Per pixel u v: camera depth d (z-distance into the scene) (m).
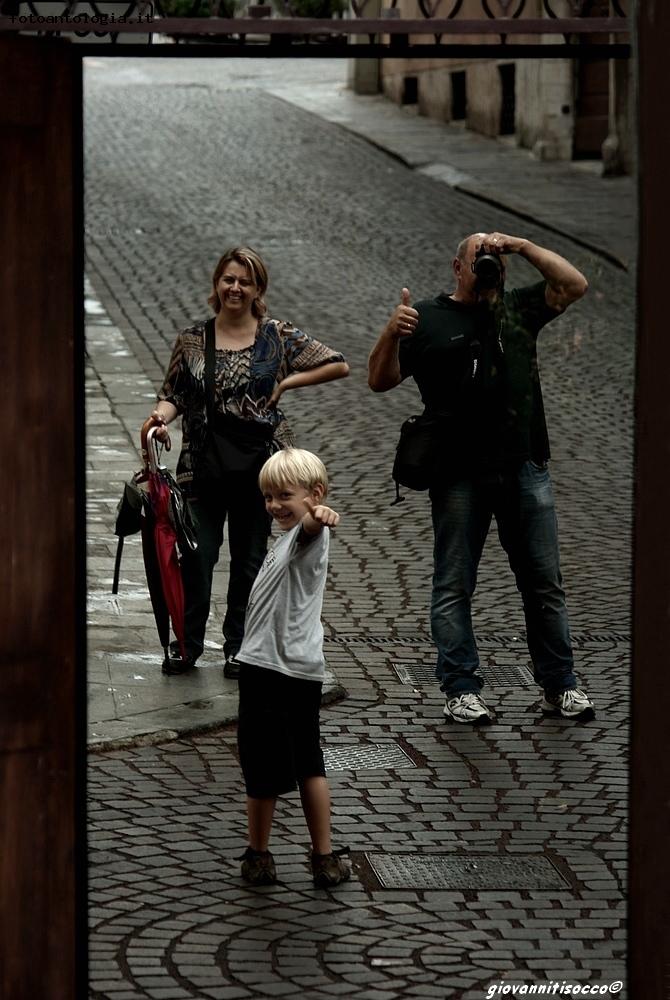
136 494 17.86
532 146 65.06
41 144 8.92
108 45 9.19
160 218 52.59
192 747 16.73
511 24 9.48
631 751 9.04
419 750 16.80
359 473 28.77
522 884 13.51
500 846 14.34
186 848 14.12
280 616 13.34
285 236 50.41
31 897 9.38
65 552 9.23
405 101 78.50
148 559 18.06
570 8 10.23
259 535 18.86
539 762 16.52
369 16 9.85
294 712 13.38
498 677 19.34
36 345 9.03
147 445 18.05
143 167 61.84
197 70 91.81
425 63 75.44
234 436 18.62
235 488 18.67
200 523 18.88
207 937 12.38
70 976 9.51
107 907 12.84
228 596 18.95
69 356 9.11
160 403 18.81
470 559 17.80
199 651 19.09
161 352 36.66
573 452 30.59
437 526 17.78
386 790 15.62
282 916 12.80
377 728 17.47
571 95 63.38
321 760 13.52
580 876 13.72
